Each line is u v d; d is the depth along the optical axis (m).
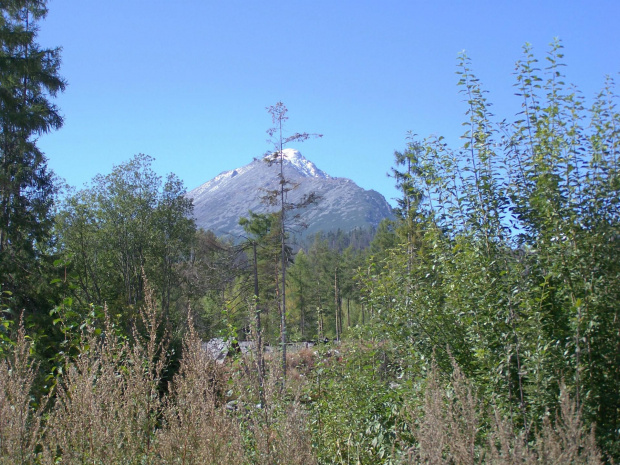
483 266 5.46
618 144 5.54
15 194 17.92
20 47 18.39
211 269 26.55
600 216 5.34
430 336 5.94
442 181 6.10
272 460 3.24
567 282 5.05
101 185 34.78
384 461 5.08
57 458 3.39
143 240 33.91
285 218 25.69
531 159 5.80
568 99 5.91
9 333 6.03
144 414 3.47
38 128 18.08
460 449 2.99
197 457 3.24
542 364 4.65
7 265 15.97
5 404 3.19
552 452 2.87
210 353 4.33
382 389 6.01
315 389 5.94
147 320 4.62
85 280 32.34
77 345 4.80
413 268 6.39
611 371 4.87
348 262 48.25
